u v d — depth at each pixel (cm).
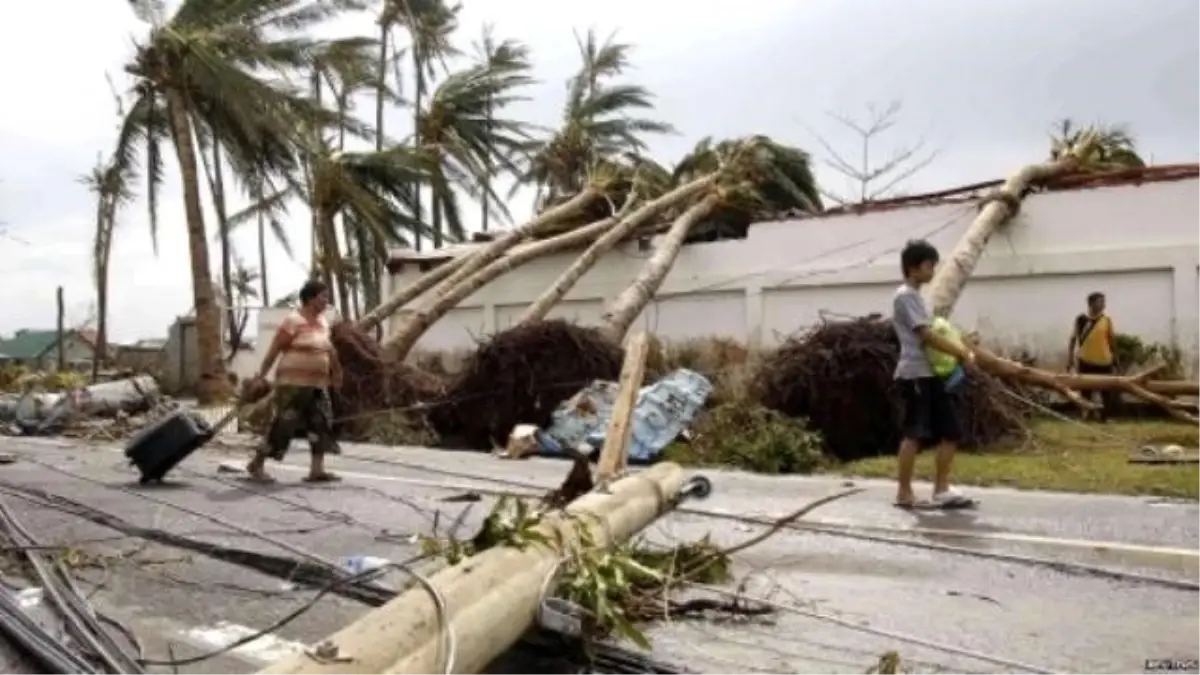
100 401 1667
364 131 3117
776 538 620
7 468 1028
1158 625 432
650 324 1997
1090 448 1111
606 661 372
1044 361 1564
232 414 938
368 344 1569
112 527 651
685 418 1254
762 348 1781
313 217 2966
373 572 428
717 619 432
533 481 920
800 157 3322
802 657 384
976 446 1127
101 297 3397
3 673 346
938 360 735
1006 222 1603
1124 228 1516
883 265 1716
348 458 1173
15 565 512
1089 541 609
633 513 503
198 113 2520
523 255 1991
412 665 295
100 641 389
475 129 3881
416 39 4247
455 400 1480
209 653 390
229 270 3397
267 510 729
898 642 405
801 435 1116
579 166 4031
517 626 351
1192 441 1147
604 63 4256
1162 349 1450
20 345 5188
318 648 291
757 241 1862
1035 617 445
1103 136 1734
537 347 1446
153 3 2397
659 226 2036
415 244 3344
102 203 3394
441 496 807
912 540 612
